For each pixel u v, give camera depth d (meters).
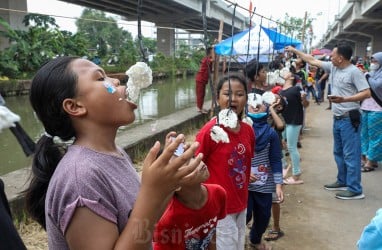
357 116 4.35
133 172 1.27
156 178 1.04
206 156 2.43
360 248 1.55
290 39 7.60
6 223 0.92
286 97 4.70
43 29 15.88
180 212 1.64
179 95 14.10
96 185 1.08
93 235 1.04
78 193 1.05
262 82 4.12
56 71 1.20
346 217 4.01
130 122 1.25
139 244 1.04
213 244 1.83
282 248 3.38
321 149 6.77
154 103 11.75
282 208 4.23
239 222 2.57
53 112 1.20
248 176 2.58
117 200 1.13
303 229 3.73
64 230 1.06
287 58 8.14
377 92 3.97
